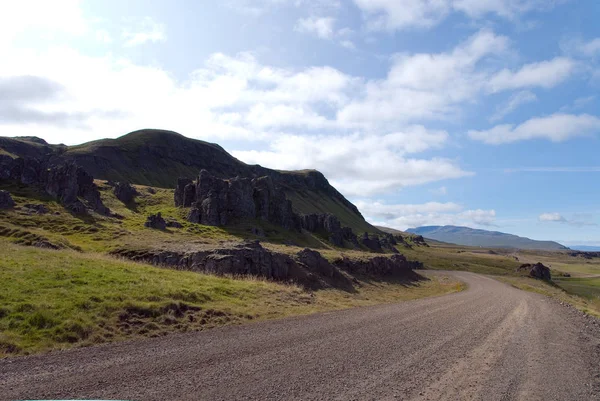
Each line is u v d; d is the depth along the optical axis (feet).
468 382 26.35
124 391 21.79
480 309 69.36
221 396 21.65
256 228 264.31
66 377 23.93
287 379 25.00
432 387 24.94
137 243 144.97
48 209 199.62
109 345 32.91
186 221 250.78
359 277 155.43
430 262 446.19
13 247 84.17
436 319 53.93
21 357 28.32
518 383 26.73
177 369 26.13
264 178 334.24
